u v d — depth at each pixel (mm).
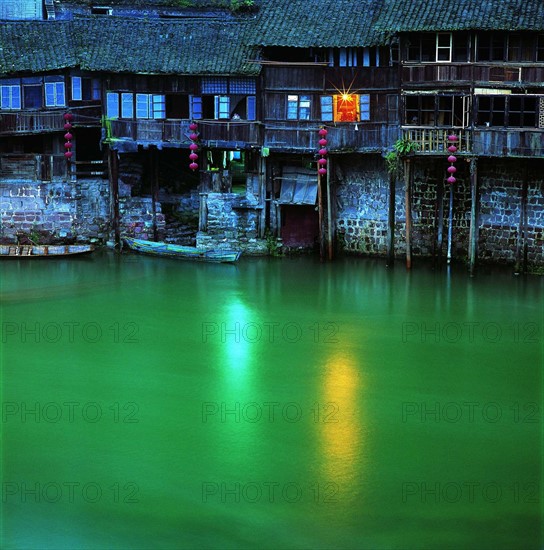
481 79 45562
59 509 26266
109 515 26000
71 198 51375
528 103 45500
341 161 49969
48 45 50125
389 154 46719
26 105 50375
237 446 29562
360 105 48219
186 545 24875
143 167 52875
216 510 26312
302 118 48906
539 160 46250
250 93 49344
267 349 37625
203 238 50969
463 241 48375
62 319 40656
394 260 49469
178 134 49781
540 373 35250
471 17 45094
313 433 30469
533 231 47062
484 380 34625
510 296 43938
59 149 51062
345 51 48250
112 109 49594
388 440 30016
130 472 28078
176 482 27594
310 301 43469
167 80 49594
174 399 32875
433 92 45906
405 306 42625
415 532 25406
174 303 43125
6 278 46812
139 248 50625
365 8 48812
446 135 45906
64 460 28688
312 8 49375
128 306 42562
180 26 50750
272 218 50906
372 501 26750
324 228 50312
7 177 51406
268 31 48500
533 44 45375
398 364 36125
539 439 30125
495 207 47562
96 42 49844
